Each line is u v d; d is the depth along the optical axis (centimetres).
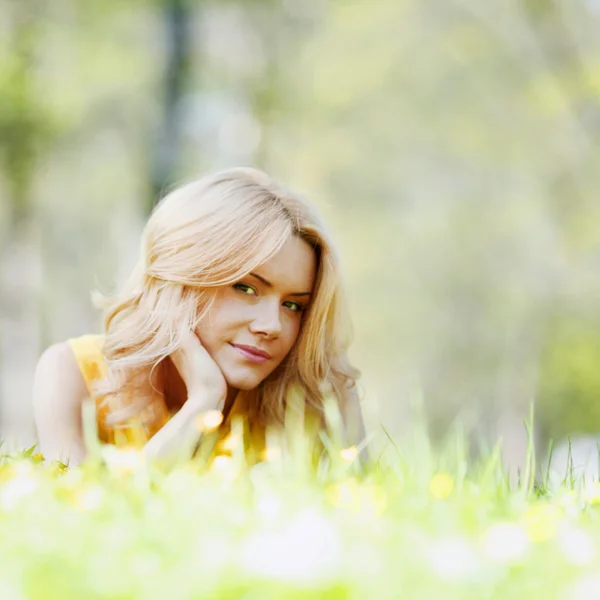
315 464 284
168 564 132
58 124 1467
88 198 1953
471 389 2527
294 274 283
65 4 1545
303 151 2222
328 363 305
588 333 2173
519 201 2267
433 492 182
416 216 2459
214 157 1652
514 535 140
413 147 2308
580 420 2186
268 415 305
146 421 295
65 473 206
